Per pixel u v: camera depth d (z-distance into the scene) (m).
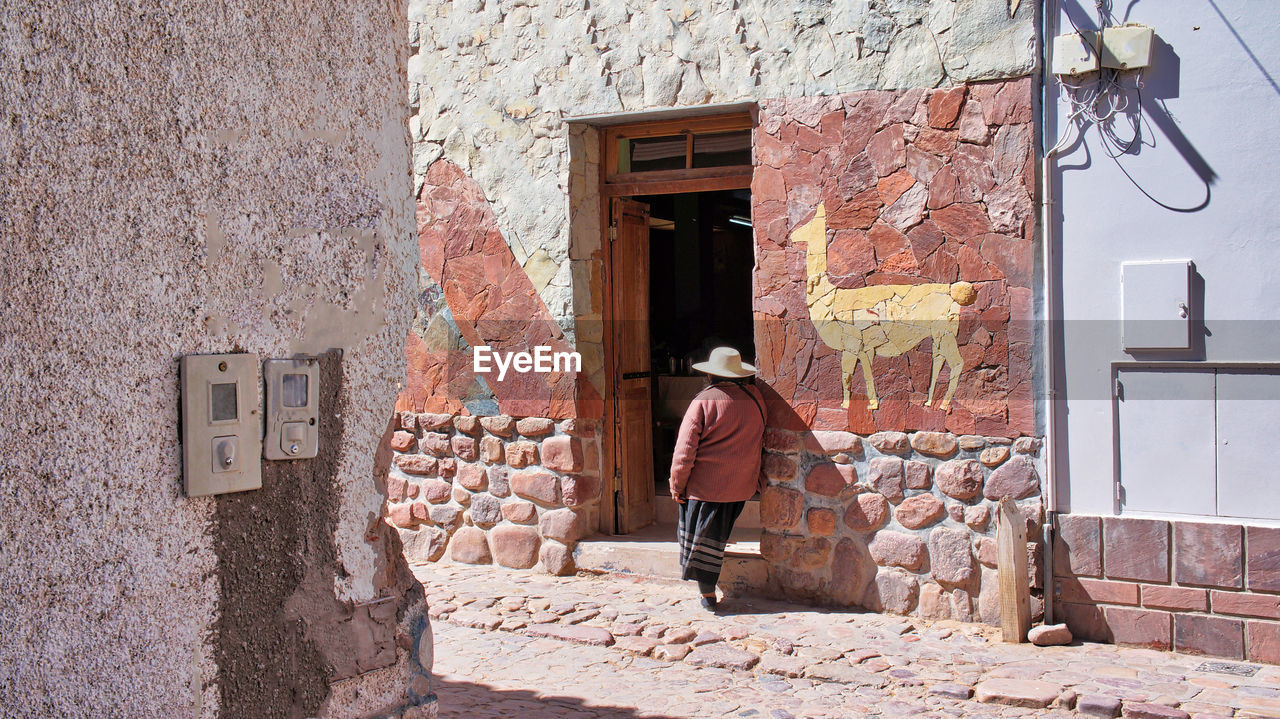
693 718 4.31
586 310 6.88
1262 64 4.91
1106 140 5.25
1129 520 5.18
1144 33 5.09
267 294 1.98
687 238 10.16
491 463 7.05
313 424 2.06
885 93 5.73
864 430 5.82
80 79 1.67
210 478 1.85
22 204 1.60
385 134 2.28
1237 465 5.00
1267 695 4.44
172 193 1.81
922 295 5.67
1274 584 4.85
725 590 6.24
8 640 1.58
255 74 1.96
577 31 6.61
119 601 1.73
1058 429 5.39
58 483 1.65
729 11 6.12
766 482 6.09
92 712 1.69
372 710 2.21
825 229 5.90
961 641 5.29
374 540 2.23
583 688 4.70
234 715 1.91
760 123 6.06
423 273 7.25
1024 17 5.38
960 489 5.57
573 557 6.79
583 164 6.85
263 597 1.97
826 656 5.05
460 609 5.98
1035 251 5.42
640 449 7.34
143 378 1.76
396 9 2.32
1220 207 5.01
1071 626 5.34
